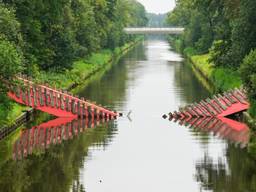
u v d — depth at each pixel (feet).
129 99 257.34
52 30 301.22
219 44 304.91
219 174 141.69
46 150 165.37
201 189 130.52
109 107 237.86
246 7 242.99
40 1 266.77
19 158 156.35
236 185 133.18
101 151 164.86
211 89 289.33
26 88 194.18
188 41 535.19
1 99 179.83
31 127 197.88
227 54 289.33
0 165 149.59
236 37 248.11
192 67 419.54
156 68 412.98
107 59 471.62
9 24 219.41
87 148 167.94
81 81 316.19
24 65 226.17
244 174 141.59
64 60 307.17
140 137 182.80
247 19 242.99
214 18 397.60
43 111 221.66
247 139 179.22
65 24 321.11
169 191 130.31
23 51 238.89
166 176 140.97
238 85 249.14
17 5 255.91
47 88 214.90
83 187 132.26
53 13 286.87
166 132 190.60
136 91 283.79
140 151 164.25
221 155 159.33
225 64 294.05
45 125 201.77
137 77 348.18
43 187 131.85
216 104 217.36
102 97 262.26
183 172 143.95
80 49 379.14
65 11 322.75
